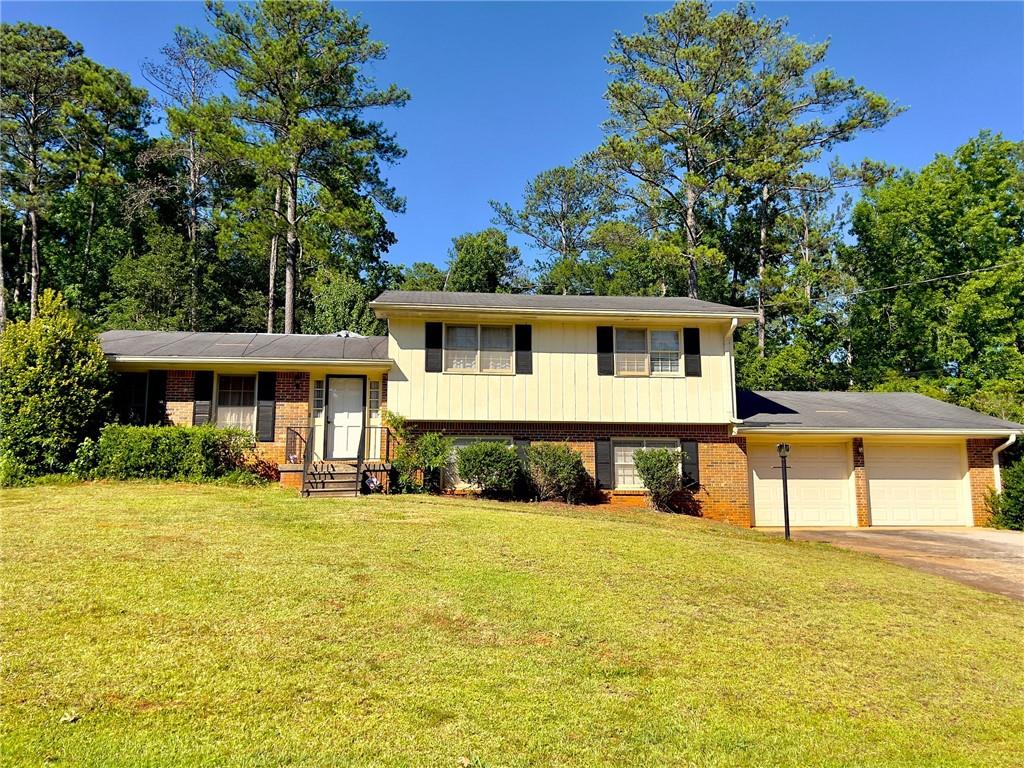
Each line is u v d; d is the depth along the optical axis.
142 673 4.58
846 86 28.31
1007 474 15.62
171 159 35.06
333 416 15.38
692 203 30.36
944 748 4.25
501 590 6.93
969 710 4.86
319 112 27.94
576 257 41.38
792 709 4.68
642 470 14.55
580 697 4.64
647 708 4.54
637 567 8.23
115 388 14.72
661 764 3.84
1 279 29.56
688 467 15.29
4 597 5.89
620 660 5.35
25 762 3.46
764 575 8.38
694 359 15.48
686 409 15.30
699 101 29.05
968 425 15.86
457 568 7.65
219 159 25.23
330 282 28.23
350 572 7.22
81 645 4.97
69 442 13.47
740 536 11.78
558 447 14.70
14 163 31.52
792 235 33.66
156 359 14.39
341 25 27.03
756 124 30.67
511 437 15.15
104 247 32.97
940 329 27.80
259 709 4.20
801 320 29.89
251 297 34.84
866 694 5.02
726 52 28.89
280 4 26.19
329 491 12.98
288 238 27.33
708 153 29.47
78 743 3.67
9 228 32.72
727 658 5.54
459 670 4.96
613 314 14.98
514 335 15.23
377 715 4.21
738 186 30.73
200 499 11.39
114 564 7.04
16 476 12.94
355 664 4.95
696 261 29.55
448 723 4.16
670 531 11.36
